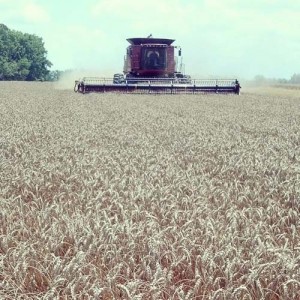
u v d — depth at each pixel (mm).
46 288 5305
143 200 7605
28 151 11820
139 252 5785
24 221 6957
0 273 5414
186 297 4660
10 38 123875
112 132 15891
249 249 5828
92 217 6789
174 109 25062
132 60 33875
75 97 33094
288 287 4930
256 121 20281
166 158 11195
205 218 6934
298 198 8000
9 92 45000
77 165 10078
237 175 9945
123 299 4930
